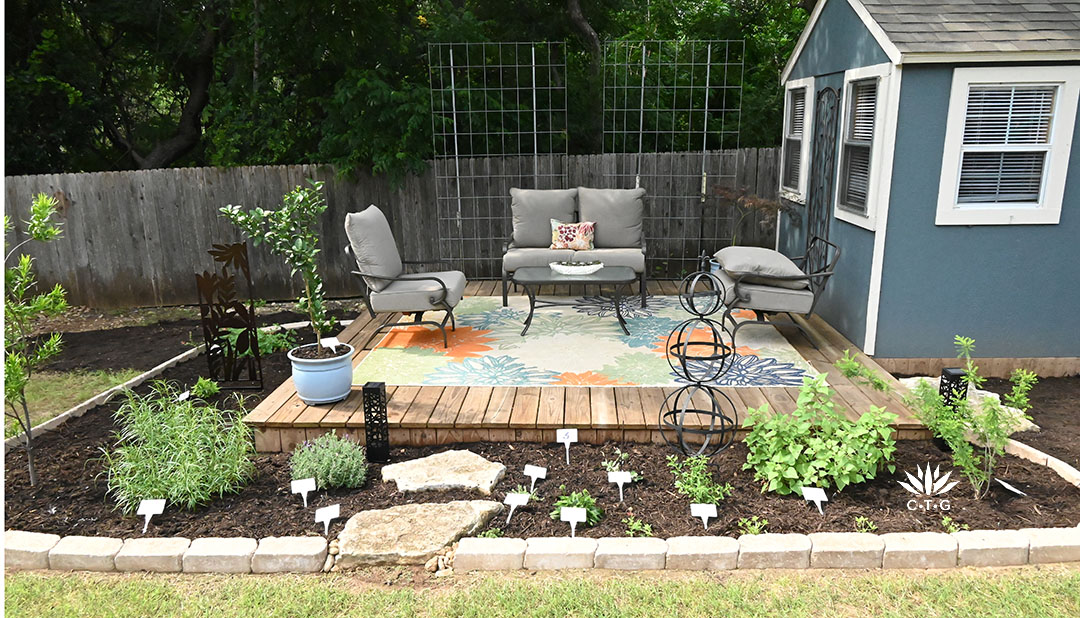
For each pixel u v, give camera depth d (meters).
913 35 4.65
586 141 10.30
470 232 8.30
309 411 4.12
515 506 3.32
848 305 5.51
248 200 7.97
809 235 6.50
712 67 10.41
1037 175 4.77
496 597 2.79
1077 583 2.81
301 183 7.99
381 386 3.75
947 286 4.96
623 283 5.50
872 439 3.35
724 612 2.69
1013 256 4.89
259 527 3.24
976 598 2.75
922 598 2.76
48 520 3.32
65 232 7.79
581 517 3.12
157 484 3.40
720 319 6.08
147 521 3.23
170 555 3.00
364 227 5.41
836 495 3.41
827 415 3.52
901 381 4.65
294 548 3.02
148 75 10.59
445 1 9.52
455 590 2.84
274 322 7.18
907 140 4.71
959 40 4.58
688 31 11.00
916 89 4.62
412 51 9.28
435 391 4.44
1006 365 5.10
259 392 4.97
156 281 8.04
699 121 10.35
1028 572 2.90
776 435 3.53
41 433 4.30
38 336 6.82
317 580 2.94
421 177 8.13
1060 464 3.59
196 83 10.64
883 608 2.70
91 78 9.64
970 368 3.77
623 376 4.71
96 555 3.01
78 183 7.71
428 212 8.24
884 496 3.40
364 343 5.59
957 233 4.86
